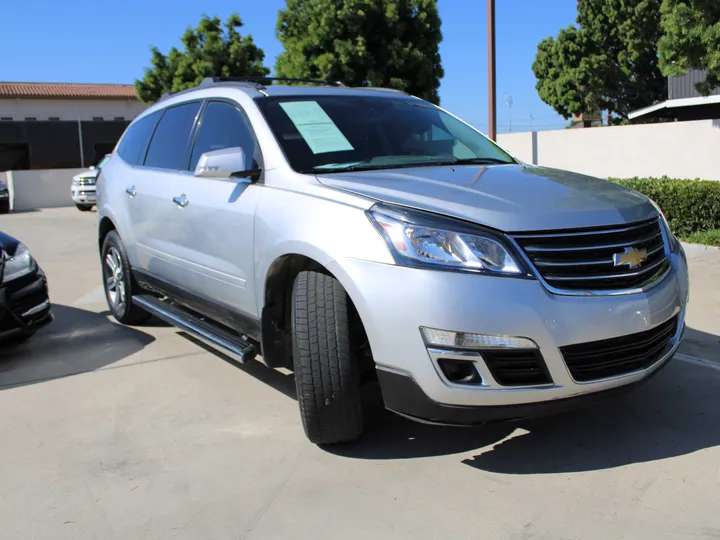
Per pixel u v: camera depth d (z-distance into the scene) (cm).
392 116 420
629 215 302
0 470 319
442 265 272
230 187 379
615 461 308
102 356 491
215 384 428
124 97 4325
